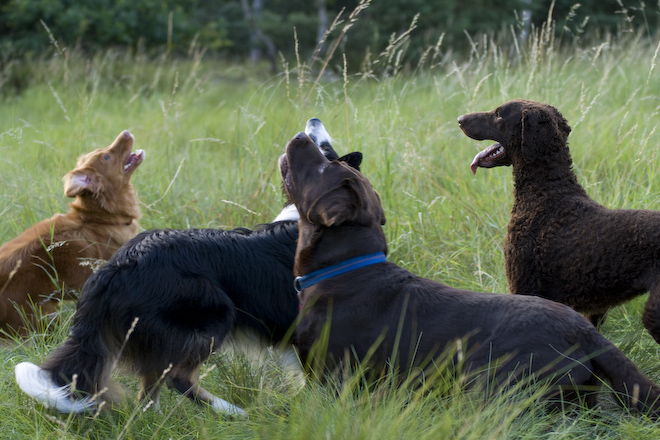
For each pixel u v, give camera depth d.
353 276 3.84
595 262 4.03
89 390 3.82
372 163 7.22
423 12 21.28
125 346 4.02
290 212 4.77
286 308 4.34
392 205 6.57
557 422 3.45
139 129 10.31
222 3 29.03
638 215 3.95
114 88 14.33
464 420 3.21
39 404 3.78
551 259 4.27
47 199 7.00
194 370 4.07
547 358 3.31
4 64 17.14
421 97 10.80
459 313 3.57
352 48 21.38
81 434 3.75
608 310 4.57
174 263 4.10
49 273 5.16
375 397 3.57
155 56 19.23
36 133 10.67
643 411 3.29
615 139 7.58
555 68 8.91
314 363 3.85
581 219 4.20
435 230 6.33
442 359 3.50
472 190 6.95
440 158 7.97
